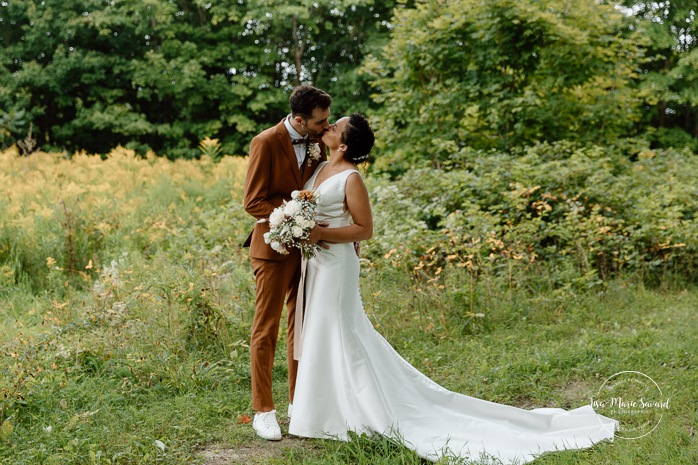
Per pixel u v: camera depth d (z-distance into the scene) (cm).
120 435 373
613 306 641
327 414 375
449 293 608
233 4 1911
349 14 1978
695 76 1758
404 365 390
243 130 1894
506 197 783
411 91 1148
